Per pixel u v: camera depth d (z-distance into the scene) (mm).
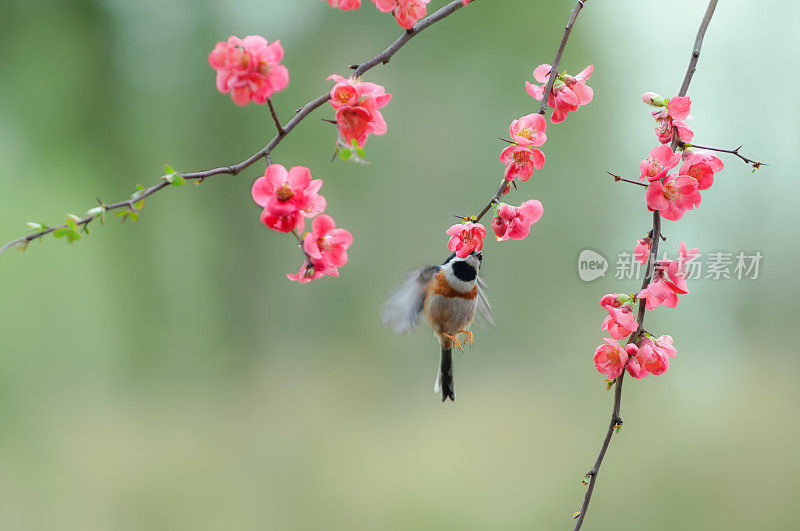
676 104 2807
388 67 18750
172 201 17844
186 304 18094
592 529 10211
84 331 17266
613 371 2680
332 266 2545
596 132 19469
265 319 18453
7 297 16469
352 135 2385
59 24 16578
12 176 16547
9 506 11281
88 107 17047
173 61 17766
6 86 16234
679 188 2686
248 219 18266
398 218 19016
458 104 19281
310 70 18141
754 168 2725
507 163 2809
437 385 4043
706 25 2932
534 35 19062
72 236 2176
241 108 17578
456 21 18797
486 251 18984
